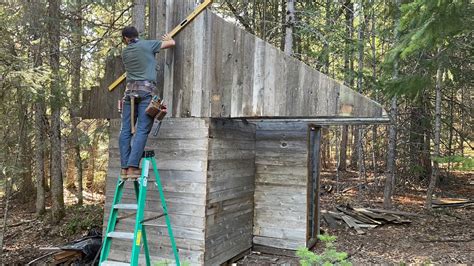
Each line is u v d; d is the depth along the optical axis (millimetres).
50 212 11531
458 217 9945
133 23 8328
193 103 6008
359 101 5266
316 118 6094
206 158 5852
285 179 7387
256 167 7598
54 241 9383
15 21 8320
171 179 6066
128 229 6418
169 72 6207
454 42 7867
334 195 13508
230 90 5832
